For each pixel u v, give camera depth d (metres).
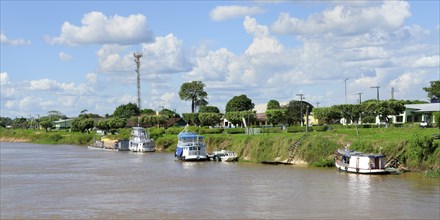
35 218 52.88
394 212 52.25
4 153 158.00
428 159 78.44
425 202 56.84
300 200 59.69
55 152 162.12
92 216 53.28
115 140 175.25
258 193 65.31
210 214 53.03
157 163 112.44
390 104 129.88
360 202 57.62
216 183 75.81
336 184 71.25
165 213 54.03
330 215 51.53
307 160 97.56
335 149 95.19
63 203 60.88
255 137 115.88
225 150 119.62
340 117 152.75
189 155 115.38
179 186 73.75
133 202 60.81
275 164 101.06
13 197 65.75
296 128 126.75
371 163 80.62
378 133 99.81
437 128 101.06
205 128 163.50
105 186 75.19
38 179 85.00
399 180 73.19
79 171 97.81
